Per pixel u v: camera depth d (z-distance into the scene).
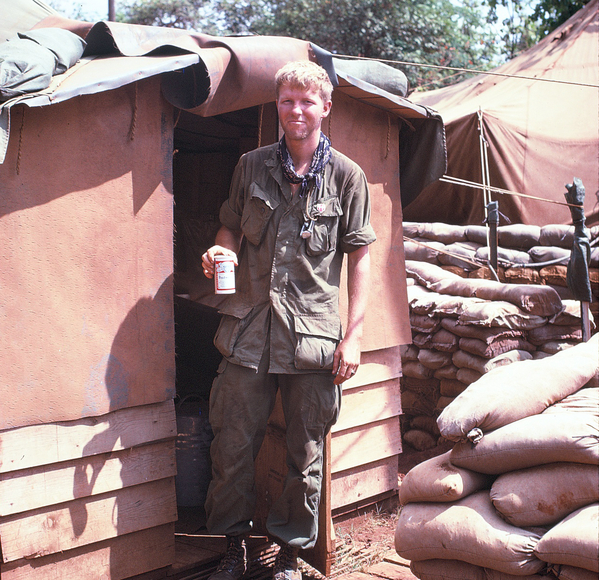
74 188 2.49
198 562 2.91
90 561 2.59
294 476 2.69
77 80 2.39
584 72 8.38
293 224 2.60
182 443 3.49
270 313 2.63
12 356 2.33
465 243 6.79
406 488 2.62
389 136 3.74
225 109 2.79
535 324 4.41
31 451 2.39
